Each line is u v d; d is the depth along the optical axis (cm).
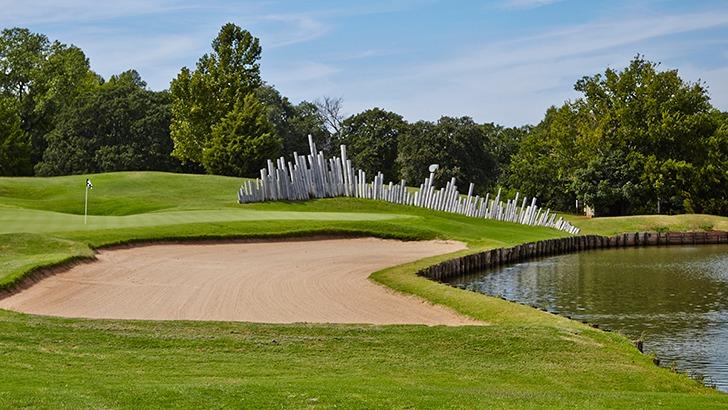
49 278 2675
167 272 2973
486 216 6569
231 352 1664
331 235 4294
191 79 9294
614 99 9375
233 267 3175
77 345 1662
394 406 1202
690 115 8944
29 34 11100
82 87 11625
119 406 1152
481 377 1540
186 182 7088
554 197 10181
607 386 1536
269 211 5206
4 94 10875
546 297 3356
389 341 1789
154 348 1669
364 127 12112
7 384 1266
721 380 1970
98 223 4056
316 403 1205
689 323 2755
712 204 9100
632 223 7450
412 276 2939
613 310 3023
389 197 6397
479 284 3716
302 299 2514
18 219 4184
